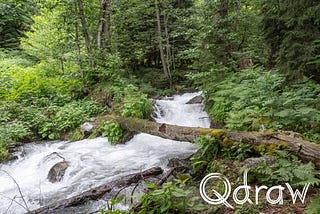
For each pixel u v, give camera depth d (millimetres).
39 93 12375
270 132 5441
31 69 16062
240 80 10289
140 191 5488
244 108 8055
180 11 19750
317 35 7723
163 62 19562
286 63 8320
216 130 6262
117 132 9125
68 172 7027
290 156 4789
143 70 20969
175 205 4023
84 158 7816
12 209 5734
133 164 7262
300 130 6164
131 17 19609
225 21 11461
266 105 6984
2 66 16797
